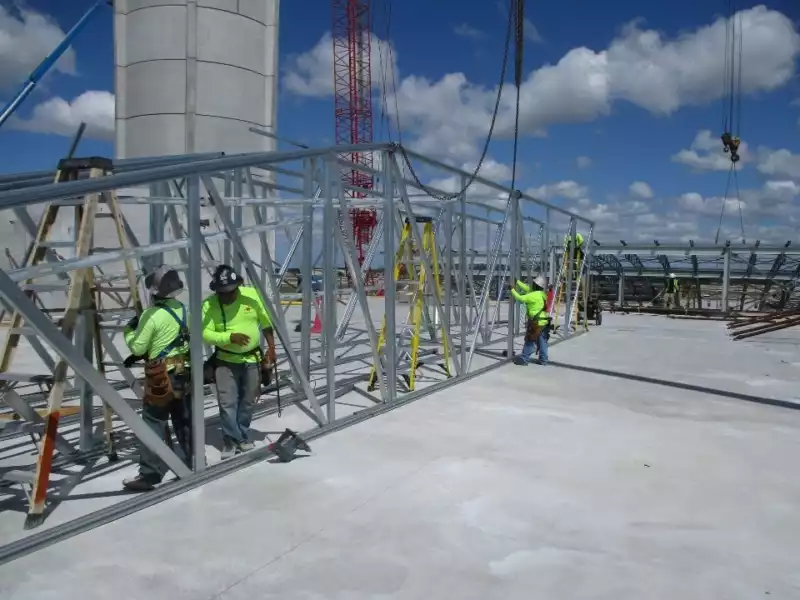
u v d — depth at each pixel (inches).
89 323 209.9
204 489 197.5
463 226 401.1
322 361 415.5
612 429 276.5
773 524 178.9
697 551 161.8
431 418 290.8
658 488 205.2
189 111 692.1
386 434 262.5
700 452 245.1
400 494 195.6
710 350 554.3
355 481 206.2
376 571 148.9
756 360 497.4
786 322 668.1
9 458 226.8
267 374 235.5
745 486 208.4
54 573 145.6
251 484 202.4
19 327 183.2
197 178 200.8
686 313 975.6
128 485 194.9
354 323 705.6
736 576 149.6
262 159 227.1
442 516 180.1
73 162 188.4
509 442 253.6
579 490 202.1
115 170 300.7
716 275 1037.2
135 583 141.9
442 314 384.5
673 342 613.0
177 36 692.1
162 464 199.9
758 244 941.8
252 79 726.5
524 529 172.9
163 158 325.7
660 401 336.2
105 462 221.8
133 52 706.8
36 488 168.9
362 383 368.8
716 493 201.6
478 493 197.6
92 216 185.6
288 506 185.3
